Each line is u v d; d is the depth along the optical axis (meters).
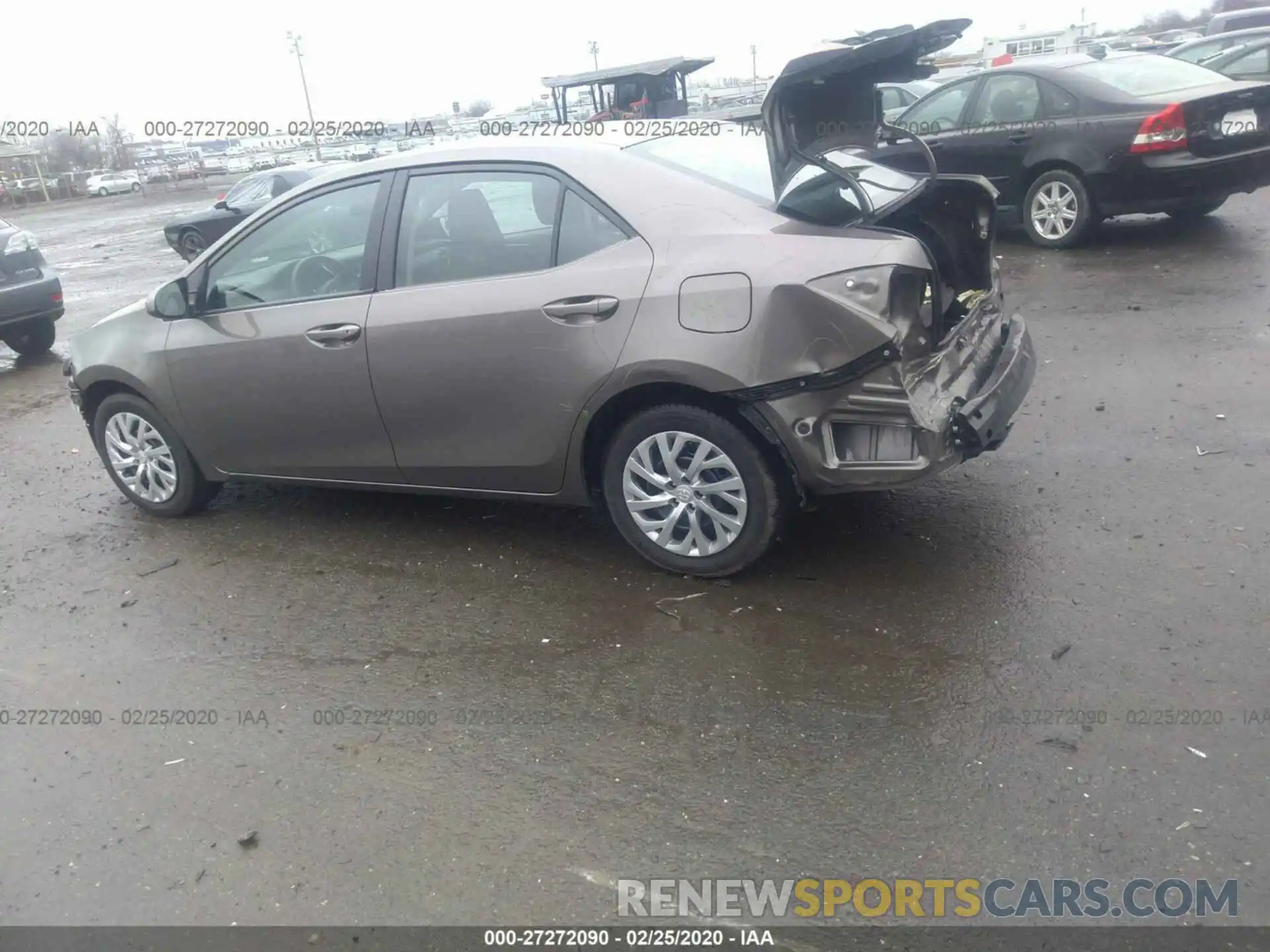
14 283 9.06
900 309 3.43
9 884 2.85
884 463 3.54
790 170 3.76
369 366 4.25
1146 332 6.61
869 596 3.81
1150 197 8.49
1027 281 8.20
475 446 4.20
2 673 3.91
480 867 2.75
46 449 6.58
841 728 3.12
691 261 3.60
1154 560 3.87
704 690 3.37
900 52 3.65
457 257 4.09
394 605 4.12
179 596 4.38
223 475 4.96
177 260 16.53
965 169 9.61
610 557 4.34
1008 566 3.92
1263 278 7.50
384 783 3.09
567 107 19.22
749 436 3.71
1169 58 9.33
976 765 2.92
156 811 3.08
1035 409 5.52
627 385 3.74
